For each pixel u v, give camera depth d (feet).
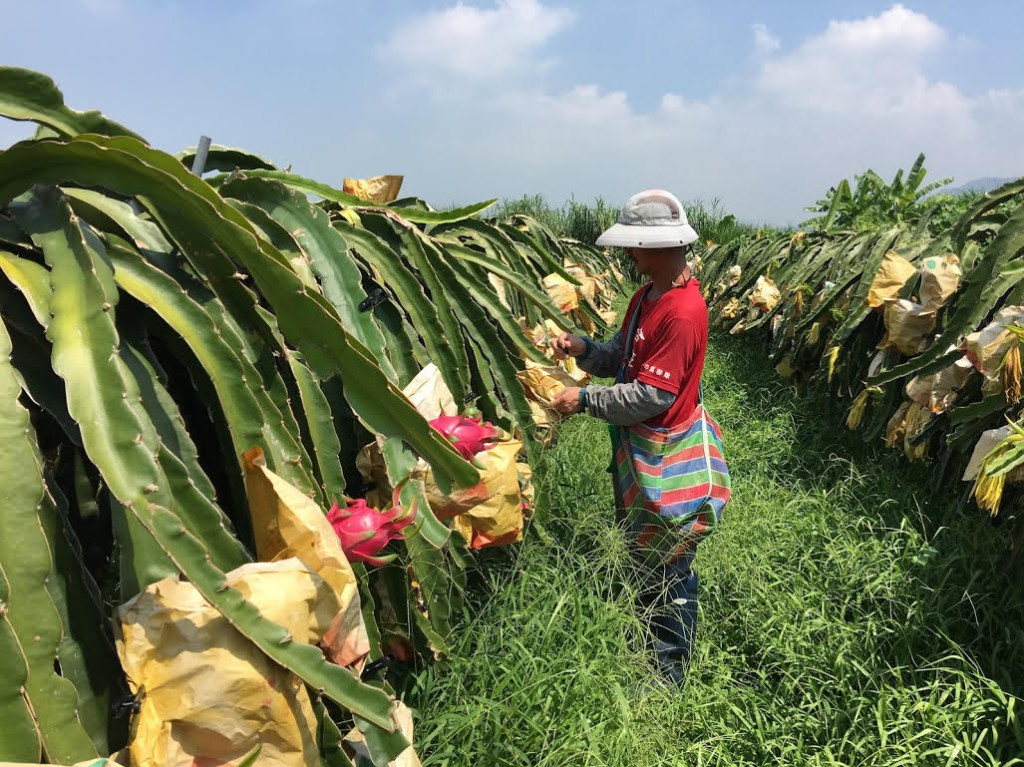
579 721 5.98
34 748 2.44
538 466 8.18
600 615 6.92
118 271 3.65
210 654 2.61
